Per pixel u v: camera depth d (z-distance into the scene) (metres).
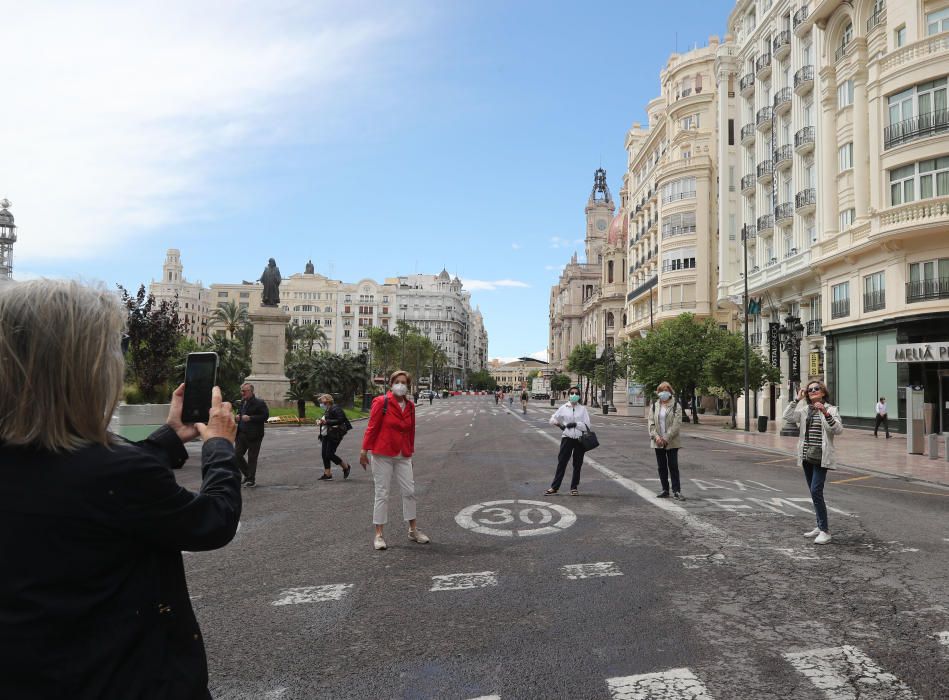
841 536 7.23
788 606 4.84
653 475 12.73
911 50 23.81
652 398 35.34
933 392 24.02
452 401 102.19
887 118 24.95
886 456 16.89
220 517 1.57
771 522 8.02
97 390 1.45
